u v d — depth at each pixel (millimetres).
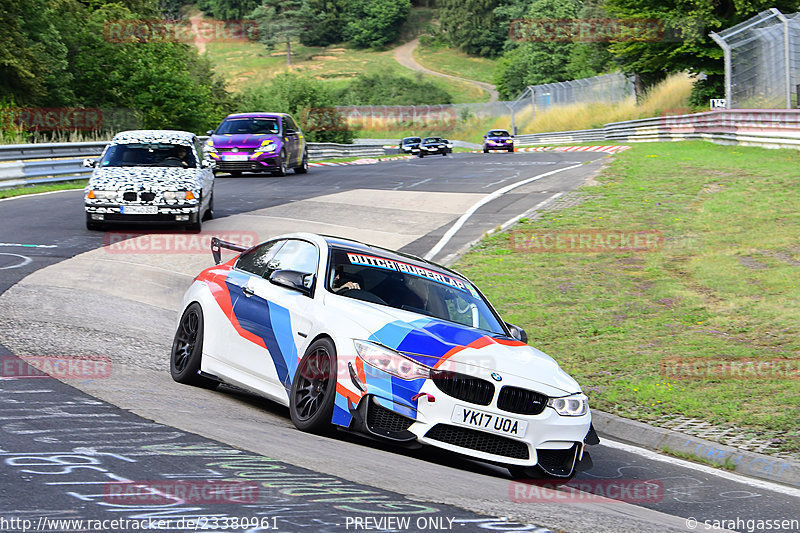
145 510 5059
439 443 7738
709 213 24297
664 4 63469
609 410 11164
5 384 8594
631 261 19734
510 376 8102
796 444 9664
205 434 7289
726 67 47688
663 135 56844
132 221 21000
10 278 15445
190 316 10516
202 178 22297
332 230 23109
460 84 192375
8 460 5941
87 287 15547
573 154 50719
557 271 19031
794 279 17359
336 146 66125
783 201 25422
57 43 52062
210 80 91750
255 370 9336
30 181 31578
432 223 24781
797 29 44750
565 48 132250
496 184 33406
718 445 9719
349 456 7273
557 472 8164
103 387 8977
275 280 9125
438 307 9352
